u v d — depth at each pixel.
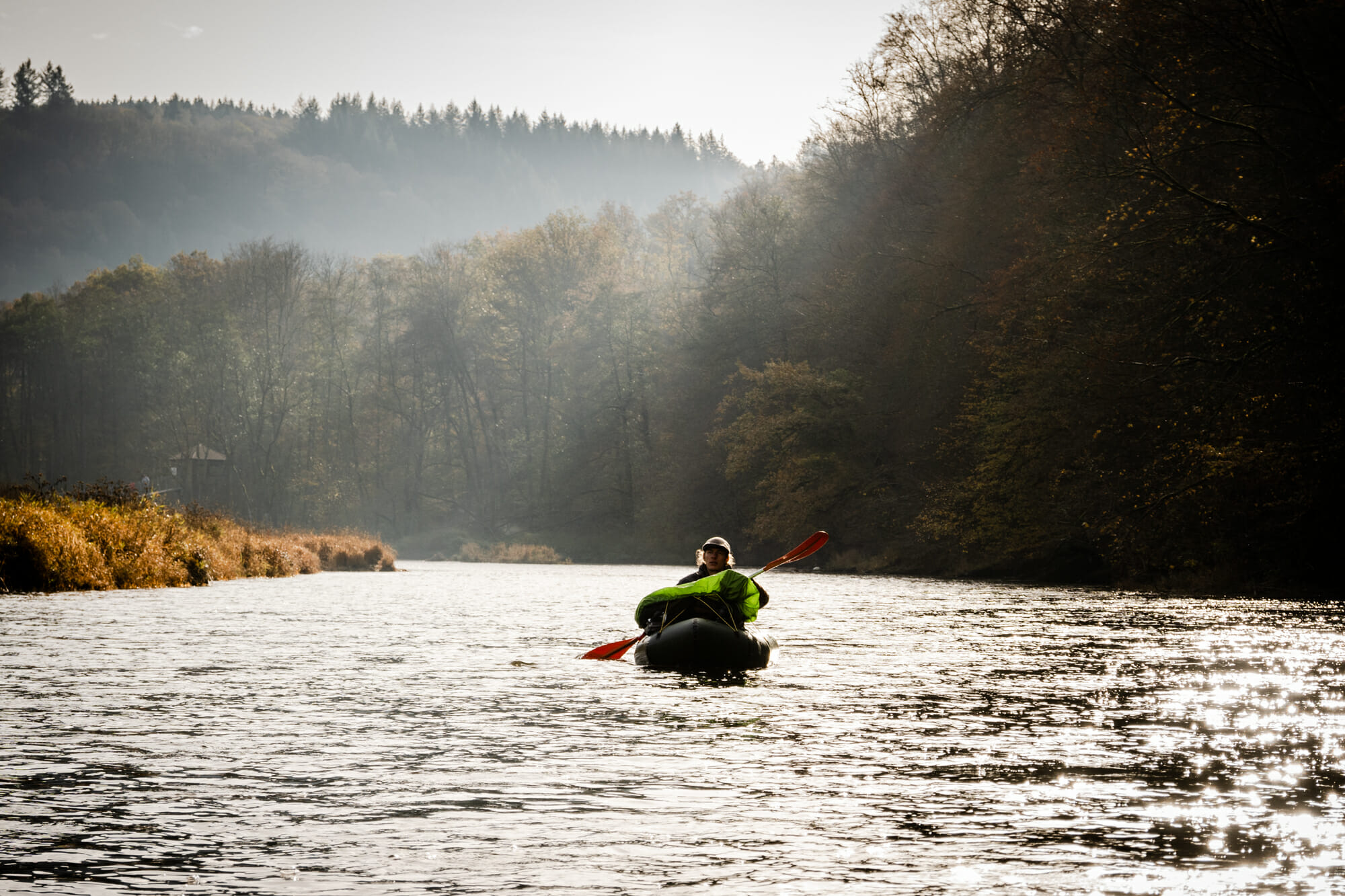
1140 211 24.88
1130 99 25.78
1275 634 14.24
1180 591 25.44
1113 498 27.23
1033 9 31.56
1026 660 11.34
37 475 26.36
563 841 4.74
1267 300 23.48
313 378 85.38
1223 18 23.03
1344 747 6.71
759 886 4.14
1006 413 31.23
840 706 8.39
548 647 12.94
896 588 28.08
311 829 4.93
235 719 7.76
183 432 86.88
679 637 10.67
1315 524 23.89
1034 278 28.62
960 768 6.18
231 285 85.25
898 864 4.39
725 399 49.94
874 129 46.94
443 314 80.12
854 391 43.94
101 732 7.26
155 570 25.52
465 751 6.66
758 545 53.66
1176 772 6.07
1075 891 4.07
